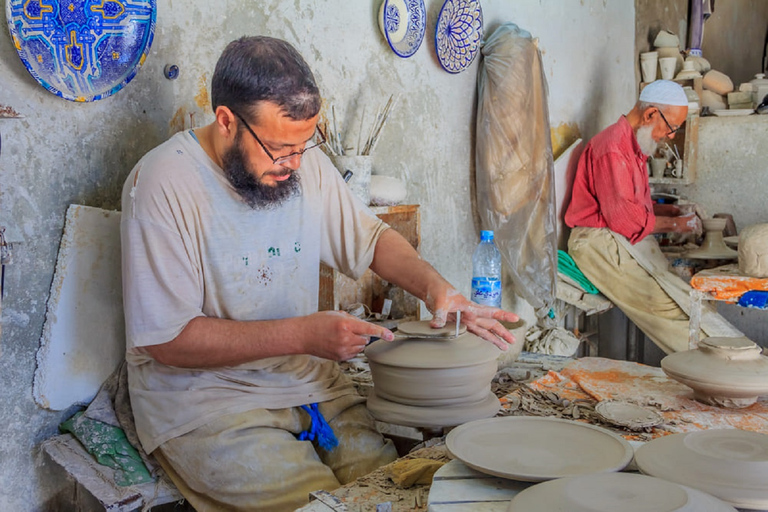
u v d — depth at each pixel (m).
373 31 2.89
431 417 1.68
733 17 6.52
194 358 1.69
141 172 1.74
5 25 1.74
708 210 4.90
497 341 1.84
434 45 3.22
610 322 4.72
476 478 1.28
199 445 1.70
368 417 1.98
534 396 2.00
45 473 1.93
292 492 1.67
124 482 1.74
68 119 1.90
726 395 1.84
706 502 1.02
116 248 2.00
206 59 2.26
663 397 1.97
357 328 1.63
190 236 1.76
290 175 1.80
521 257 3.56
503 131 3.46
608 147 3.90
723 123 4.77
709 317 3.65
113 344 2.01
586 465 1.26
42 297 1.88
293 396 1.87
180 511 2.16
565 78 4.43
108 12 1.90
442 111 3.36
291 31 2.51
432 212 3.34
